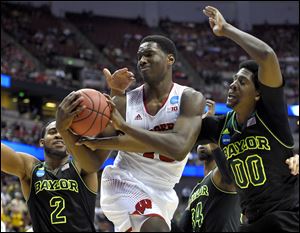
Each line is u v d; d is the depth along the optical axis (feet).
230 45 97.40
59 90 74.28
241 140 11.10
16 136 65.77
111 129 11.65
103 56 87.97
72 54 84.28
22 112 76.64
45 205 12.35
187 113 11.16
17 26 84.38
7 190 54.60
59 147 13.03
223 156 12.85
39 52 81.56
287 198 10.84
